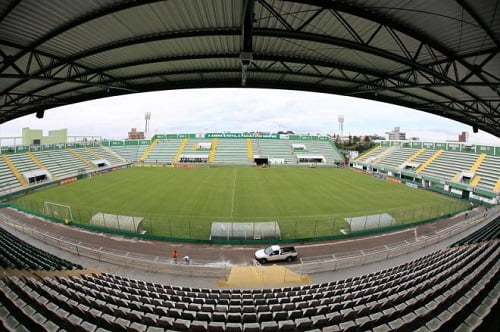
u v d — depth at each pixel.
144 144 81.88
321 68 14.04
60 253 16.48
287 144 82.56
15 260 12.69
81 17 8.27
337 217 25.62
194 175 50.16
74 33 9.52
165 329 7.80
